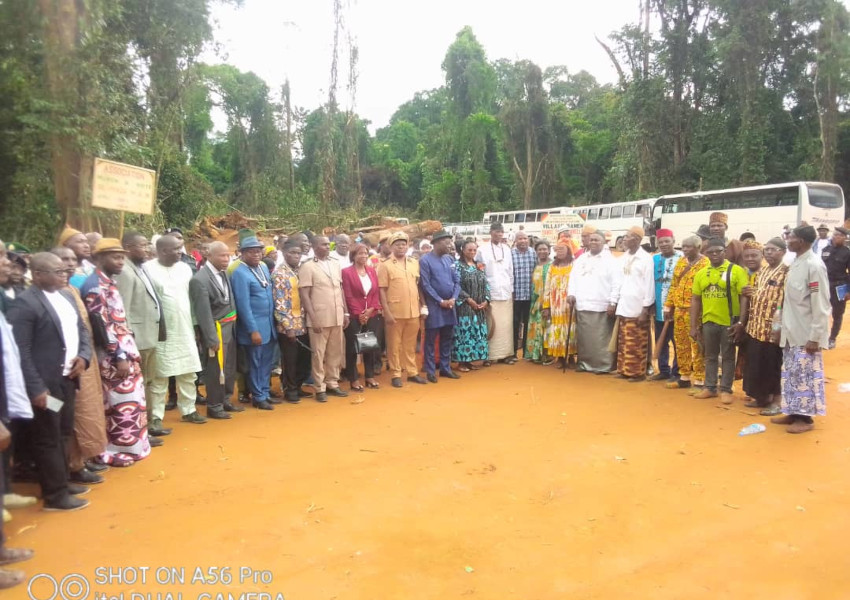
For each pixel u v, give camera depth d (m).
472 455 5.18
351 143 33.69
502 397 7.09
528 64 43.19
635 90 33.25
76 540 3.73
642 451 5.21
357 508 4.16
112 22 11.24
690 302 6.98
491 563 3.45
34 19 9.58
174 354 5.77
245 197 36.44
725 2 29.05
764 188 24.58
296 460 5.08
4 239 10.95
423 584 3.24
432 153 52.34
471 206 46.25
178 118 18.64
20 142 10.52
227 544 3.67
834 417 5.91
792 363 5.49
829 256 9.23
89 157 9.82
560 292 8.51
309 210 27.75
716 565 3.42
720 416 6.12
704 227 8.11
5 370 3.60
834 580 3.25
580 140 44.16
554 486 4.51
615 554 3.55
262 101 40.03
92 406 4.61
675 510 4.10
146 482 4.64
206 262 6.33
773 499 4.23
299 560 3.48
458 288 8.09
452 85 47.31
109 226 10.25
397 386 7.70
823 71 27.89
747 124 28.86
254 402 6.72
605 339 8.20
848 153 31.05
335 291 6.98
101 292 4.80
